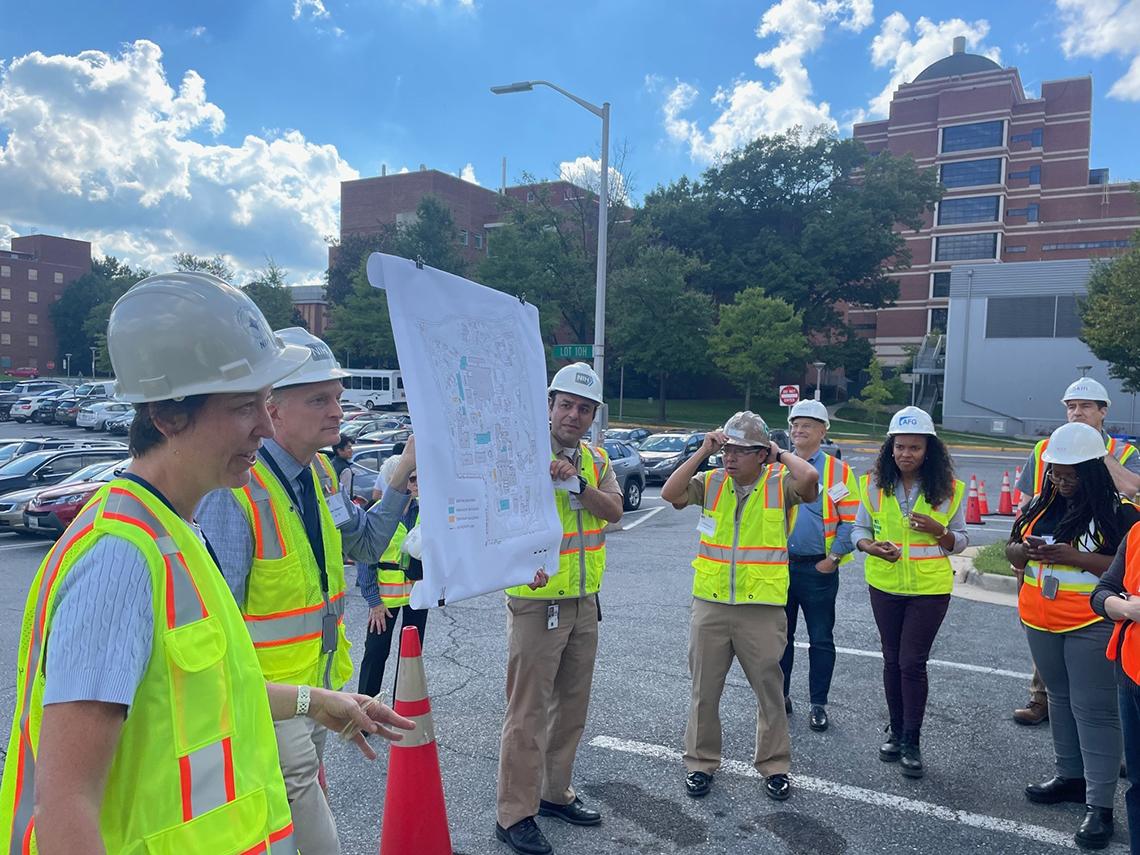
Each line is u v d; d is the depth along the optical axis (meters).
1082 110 70.19
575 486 3.51
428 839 3.06
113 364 1.44
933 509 4.48
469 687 5.61
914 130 73.62
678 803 3.96
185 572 1.36
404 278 2.53
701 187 58.75
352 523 2.84
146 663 1.26
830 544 4.98
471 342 2.79
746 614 4.05
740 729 4.92
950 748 4.65
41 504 13.02
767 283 53.72
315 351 2.57
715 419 50.38
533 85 16.53
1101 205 69.50
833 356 56.84
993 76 70.44
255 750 1.45
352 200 76.56
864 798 4.04
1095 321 31.83
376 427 31.05
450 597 2.53
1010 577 8.71
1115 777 3.59
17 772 1.26
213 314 1.43
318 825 2.41
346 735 2.03
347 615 7.78
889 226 55.06
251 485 2.36
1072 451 3.84
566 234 50.94
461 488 2.63
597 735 4.76
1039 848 3.57
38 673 1.24
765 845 3.57
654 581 9.40
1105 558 3.69
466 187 74.94
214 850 1.31
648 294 44.97
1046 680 4.04
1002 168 70.31
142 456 1.46
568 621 3.62
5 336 96.75
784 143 56.69
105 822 1.23
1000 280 42.47
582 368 3.80
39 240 100.44
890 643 4.55
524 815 3.49
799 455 5.23
